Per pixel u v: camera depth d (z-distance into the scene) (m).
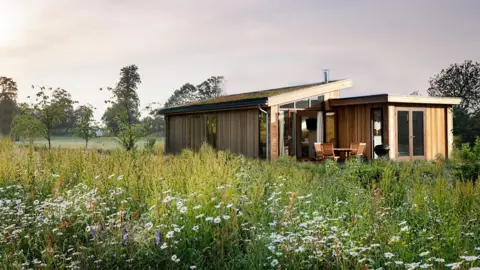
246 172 7.75
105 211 5.37
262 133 15.91
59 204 5.21
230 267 3.97
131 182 6.60
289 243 4.05
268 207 5.53
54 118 20.50
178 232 4.36
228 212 4.91
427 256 3.96
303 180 7.64
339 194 6.68
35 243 4.42
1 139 17.22
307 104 16.75
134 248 4.11
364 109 16.52
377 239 4.27
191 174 6.92
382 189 6.81
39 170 8.10
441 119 17.16
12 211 5.29
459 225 4.49
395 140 15.72
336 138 17.53
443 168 10.13
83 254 3.93
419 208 5.51
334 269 3.77
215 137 18.25
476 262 3.61
